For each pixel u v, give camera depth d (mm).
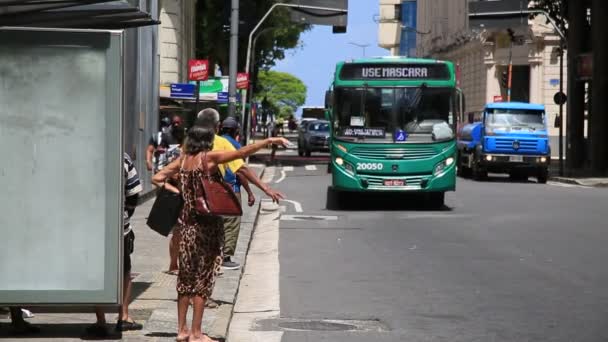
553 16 56594
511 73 79562
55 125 9492
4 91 9430
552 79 75625
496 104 46156
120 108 9484
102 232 9570
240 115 52188
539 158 45125
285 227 23859
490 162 45312
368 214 27312
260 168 53062
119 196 9562
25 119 9461
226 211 9695
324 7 52188
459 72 94312
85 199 9555
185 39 52594
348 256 18219
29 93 9445
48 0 10078
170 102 46250
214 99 49031
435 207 29453
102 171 9547
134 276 14375
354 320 11961
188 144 9828
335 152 28203
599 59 49844
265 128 94625
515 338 10844
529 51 76562
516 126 45469
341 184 28125
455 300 13328
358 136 28016
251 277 15641
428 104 28078
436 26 113625
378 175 28047
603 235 21469
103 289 9602
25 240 9547
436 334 11062
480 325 11586
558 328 11406
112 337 10047
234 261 16406
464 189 38281
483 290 14164
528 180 48344
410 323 11711
